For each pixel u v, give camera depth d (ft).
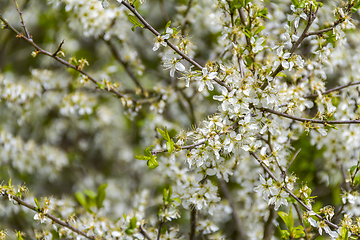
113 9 11.79
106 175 21.86
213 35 14.39
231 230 13.08
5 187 8.32
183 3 12.76
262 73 7.73
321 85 9.53
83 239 9.83
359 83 9.33
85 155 22.03
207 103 15.06
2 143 15.90
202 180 9.05
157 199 13.46
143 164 18.30
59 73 16.51
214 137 7.24
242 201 12.67
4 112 17.95
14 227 14.85
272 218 11.05
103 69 16.60
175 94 13.28
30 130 19.51
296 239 9.70
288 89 9.21
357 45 11.56
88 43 19.29
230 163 8.53
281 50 7.47
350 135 10.45
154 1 16.07
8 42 18.16
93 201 10.93
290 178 7.72
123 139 21.45
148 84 16.90
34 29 18.88
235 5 8.11
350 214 8.55
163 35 7.14
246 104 7.48
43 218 8.54
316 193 12.85
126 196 19.26
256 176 10.93
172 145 7.19
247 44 8.52
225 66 7.82
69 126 20.17
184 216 13.33
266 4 11.37
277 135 9.76
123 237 9.21
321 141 10.85
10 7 17.63
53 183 20.24
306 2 7.23
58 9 14.34
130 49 14.08
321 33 7.80
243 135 7.51
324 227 7.75
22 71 19.30
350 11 7.52
